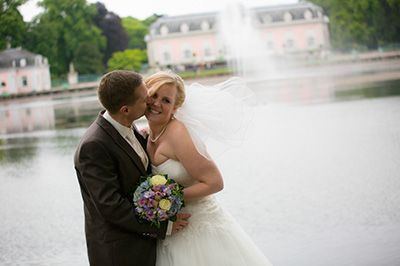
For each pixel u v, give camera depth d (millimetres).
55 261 4430
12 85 59531
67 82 62125
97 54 68438
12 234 5301
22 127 18672
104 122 2373
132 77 2320
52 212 6043
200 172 2480
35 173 8672
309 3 75125
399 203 5016
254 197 5777
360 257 3777
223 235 2580
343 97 17609
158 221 2342
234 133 2643
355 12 68750
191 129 2531
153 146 2586
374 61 48688
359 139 8906
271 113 14648
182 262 2490
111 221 2299
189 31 74312
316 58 60594
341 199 5371
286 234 4457
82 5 68250
